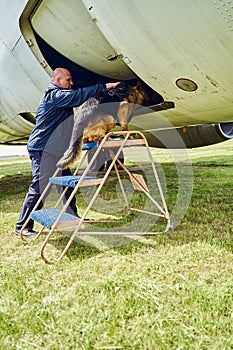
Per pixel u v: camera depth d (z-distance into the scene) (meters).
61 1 1.90
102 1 1.67
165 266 1.59
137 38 1.73
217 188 3.77
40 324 1.13
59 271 1.61
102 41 2.07
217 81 1.83
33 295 1.34
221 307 1.17
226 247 1.80
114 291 1.34
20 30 2.22
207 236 2.02
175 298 1.27
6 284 1.44
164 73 1.89
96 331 1.08
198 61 1.70
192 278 1.45
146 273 1.53
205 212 2.65
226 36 1.50
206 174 5.14
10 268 1.64
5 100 3.13
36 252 1.90
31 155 2.22
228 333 1.04
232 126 4.91
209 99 2.09
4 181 5.88
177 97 2.14
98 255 1.79
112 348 1.00
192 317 1.13
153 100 2.43
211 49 1.60
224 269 1.53
